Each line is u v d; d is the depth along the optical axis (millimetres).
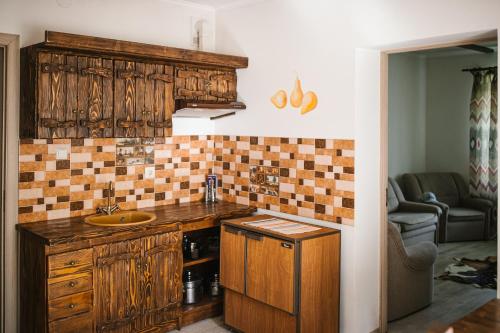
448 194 7309
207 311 4066
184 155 4469
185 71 3988
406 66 7457
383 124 3740
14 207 3512
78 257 3232
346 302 3625
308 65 3812
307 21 3805
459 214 6789
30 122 3324
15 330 3578
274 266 3393
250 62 4281
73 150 3766
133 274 3504
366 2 3424
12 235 3512
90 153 3859
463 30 2953
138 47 3547
